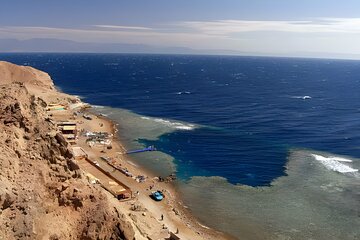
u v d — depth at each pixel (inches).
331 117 6210.6
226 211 2824.8
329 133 5083.7
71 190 1740.9
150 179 3400.6
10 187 1521.9
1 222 1427.2
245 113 6530.5
